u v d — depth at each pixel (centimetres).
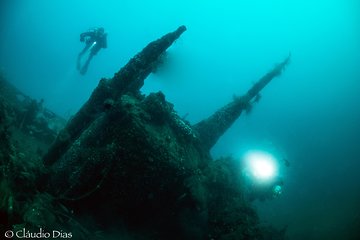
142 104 652
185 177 627
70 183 598
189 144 718
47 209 498
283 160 977
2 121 527
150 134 586
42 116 1149
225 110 964
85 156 599
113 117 587
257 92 1026
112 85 699
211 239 692
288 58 1052
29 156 618
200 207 625
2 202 390
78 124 706
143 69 725
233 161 918
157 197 622
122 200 608
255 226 707
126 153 576
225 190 770
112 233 627
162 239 677
